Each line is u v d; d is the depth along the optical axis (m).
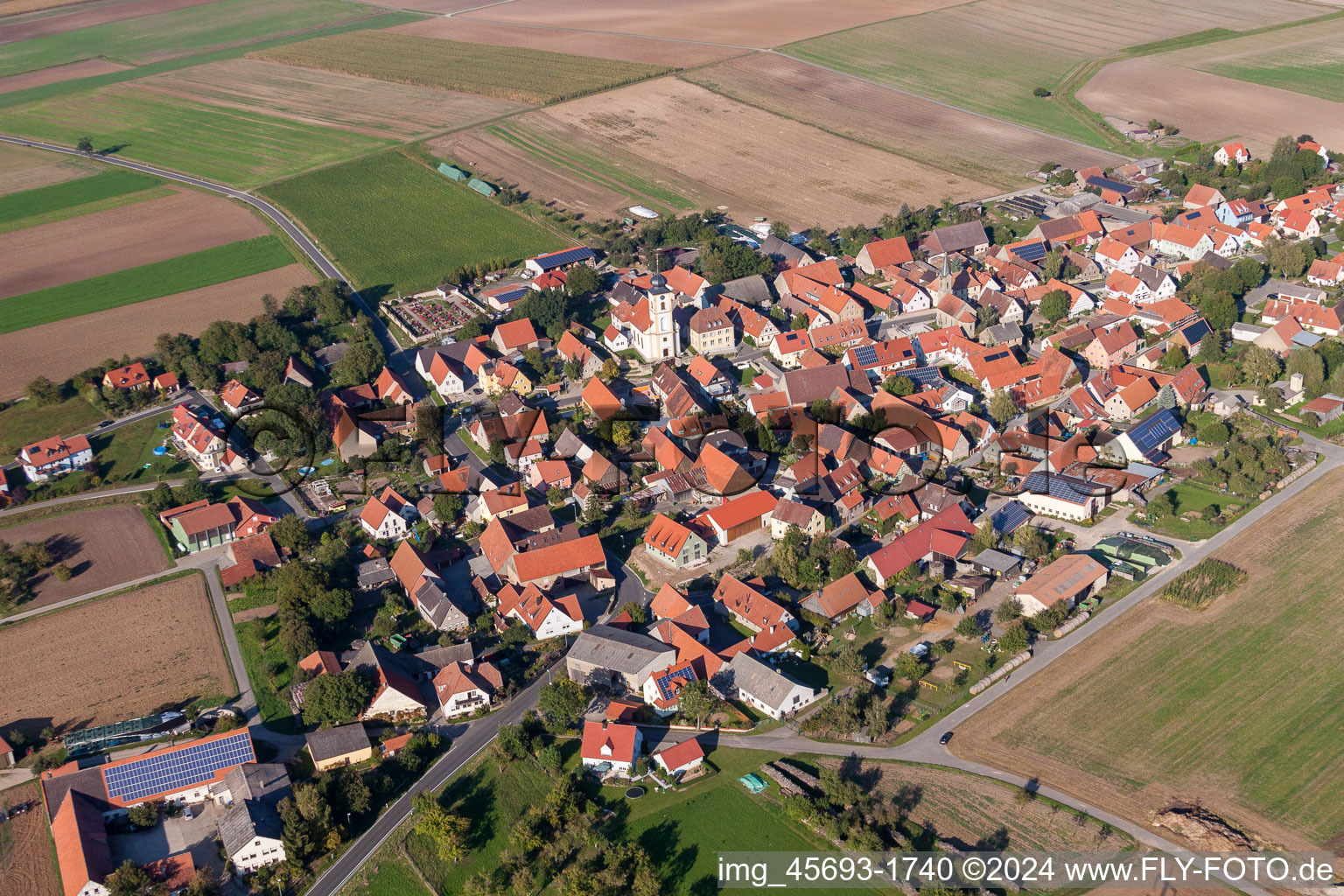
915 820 144.62
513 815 149.25
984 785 149.62
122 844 148.12
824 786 148.38
